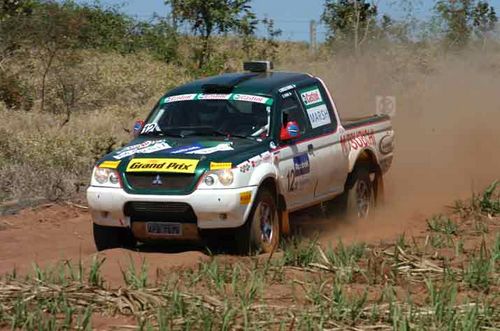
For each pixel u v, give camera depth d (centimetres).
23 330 1478
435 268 1883
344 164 2441
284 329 1462
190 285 1748
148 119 2306
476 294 1723
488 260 1894
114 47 6850
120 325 1500
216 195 2008
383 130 2677
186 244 2228
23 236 2381
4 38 5066
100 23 7000
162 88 5431
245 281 1770
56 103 4781
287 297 1681
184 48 6925
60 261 1969
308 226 2520
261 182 2086
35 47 5022
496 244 2006
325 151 2362
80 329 1459
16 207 2720
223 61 5488
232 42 5934
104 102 5016
